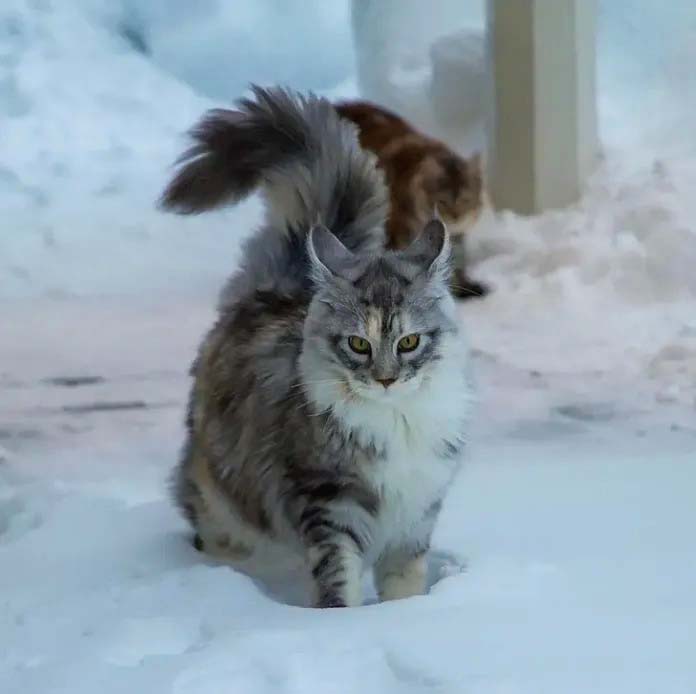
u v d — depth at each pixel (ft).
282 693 14.02
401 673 14.52
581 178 51.42
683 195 49.32
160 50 89.92
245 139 23.84
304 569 20.42
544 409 33.04
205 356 21.66
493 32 50.34
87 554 21.52
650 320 42.29
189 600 18.04
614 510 22.84
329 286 18.67
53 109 81.00
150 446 31.24
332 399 18.42
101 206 66.90
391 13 59.57
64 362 40.96
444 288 19.19
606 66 65.51
